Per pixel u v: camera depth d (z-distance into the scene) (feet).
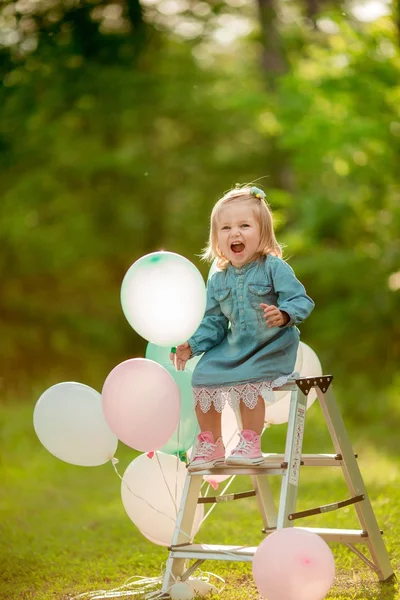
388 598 17.16
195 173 88.17
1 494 36.60
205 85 83.61
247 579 19.56
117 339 87.51
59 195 85.51
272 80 72.59
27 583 20.48
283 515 16.19
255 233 17.67
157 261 17.04
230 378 17.30
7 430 52.39
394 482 32.99
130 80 77.66
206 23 79.05
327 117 56.65
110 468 43.70
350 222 63.77
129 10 74.38
